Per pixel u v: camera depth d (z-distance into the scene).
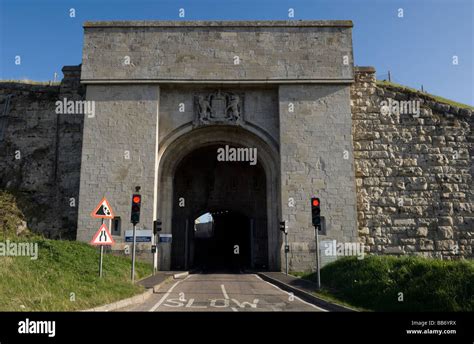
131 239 23.27
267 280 19.70
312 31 25.73
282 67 25.25
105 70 25.02
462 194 24.52
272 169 25.69
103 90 25.00
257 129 25.39
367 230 24.06
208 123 25.17
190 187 32.22
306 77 25.08
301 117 24.84
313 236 23.47
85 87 27.33
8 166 26.55
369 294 11.64
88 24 25.52
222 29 25.73
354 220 23.61
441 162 24.91
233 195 32.34
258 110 25.61
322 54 25.41
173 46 25.44
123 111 24.75
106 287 12.64
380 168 24.89
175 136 25.16
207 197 32.22
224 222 44.06
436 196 24.48
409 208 24.34
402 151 25.09
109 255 20.88
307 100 25.08
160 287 16.22
